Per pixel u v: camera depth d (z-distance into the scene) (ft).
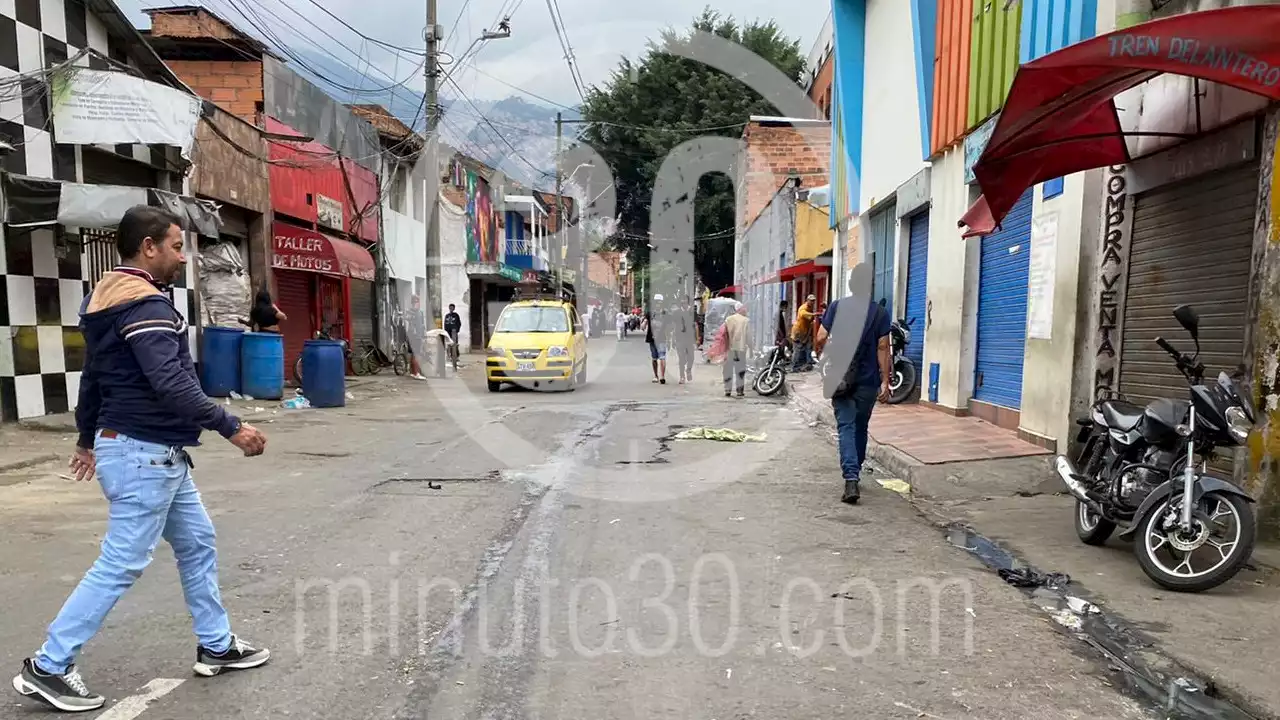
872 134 43.78
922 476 22.25
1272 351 15.69
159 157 37.17
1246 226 17.20
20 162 29.19
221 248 43.75
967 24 29.91
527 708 9.70
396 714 9.53
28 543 16.22
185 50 49.55
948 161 32.30
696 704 9.82
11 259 29.48
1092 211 22.12
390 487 21.68
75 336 32.32
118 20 33.73
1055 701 9.87
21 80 28.30
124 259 9.82
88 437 10.29
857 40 45.57
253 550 15.89
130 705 9.64
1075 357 22.45
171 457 9.78
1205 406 13.88
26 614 12.39
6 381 29.30
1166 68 14.74
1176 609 12.83
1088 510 16.62
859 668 10.80
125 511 9.60
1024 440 25.52
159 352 9.30
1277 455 15.76
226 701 9.77
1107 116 19.39
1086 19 22.02
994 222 22.47
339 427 33.32
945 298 32.63
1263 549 15.64
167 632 11.80
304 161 53.93
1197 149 18.35
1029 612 12.84
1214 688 10.12
